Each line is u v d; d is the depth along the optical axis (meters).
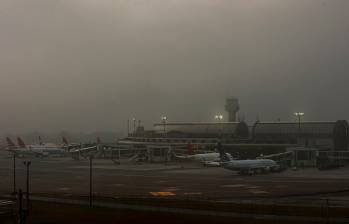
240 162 168.00
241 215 82.75
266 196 108.69
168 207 92.31
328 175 161.50
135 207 93.19
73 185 137.88
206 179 151.38
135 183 141.00
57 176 165.00
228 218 80.62
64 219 83.81
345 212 83.69
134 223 79.56
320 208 88.06
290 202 98.00
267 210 86.62
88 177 160.75
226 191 119.75
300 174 166.62
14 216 86.88
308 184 132.75
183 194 115.19
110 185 136.38
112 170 190.00
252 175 164.88
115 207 93.69
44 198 107.12
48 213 89.44
